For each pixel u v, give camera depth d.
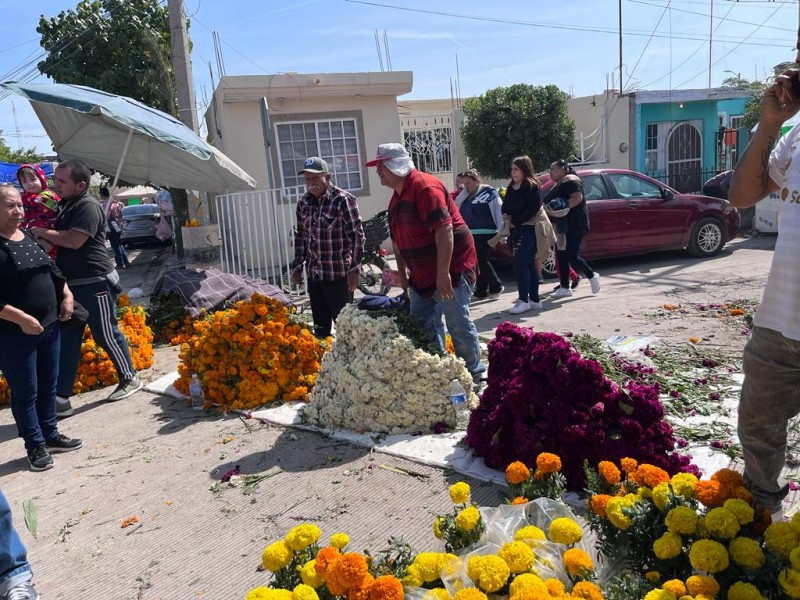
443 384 4.16
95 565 3.01
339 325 4.45
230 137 12.60
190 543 3.12
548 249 7.29
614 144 18.48
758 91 17.09
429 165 18.58
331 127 13.30
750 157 2.33
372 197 13.77
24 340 3.99
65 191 4.99
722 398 4.30
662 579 2.06
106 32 15.32
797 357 2.16
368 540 3.00
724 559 1.88
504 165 16.89
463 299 4.70
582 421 3.15
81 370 5.80
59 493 3.77
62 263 5.09
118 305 7.21
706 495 2.13
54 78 15.51
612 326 6.49
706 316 6.61
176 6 10.18
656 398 3.17
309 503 3.40
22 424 4.07
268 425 4.54
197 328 5.23
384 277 9.11
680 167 18.92
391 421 4.16
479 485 3.41
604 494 2.32
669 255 11.25
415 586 2.03
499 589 1.96
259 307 5.01
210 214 14.04
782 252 2.18
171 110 13.31
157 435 4.56
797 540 1.92
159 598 2.72
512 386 3.45
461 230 4.64
